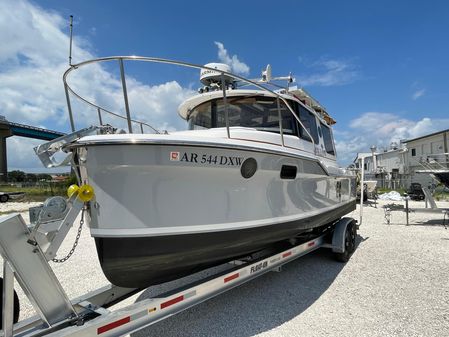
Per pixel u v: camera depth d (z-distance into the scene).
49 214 2.03
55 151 2.30
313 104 4.94
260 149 2.71
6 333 1.87
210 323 2.78
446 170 8.86
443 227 7.75
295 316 2.89
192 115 4.19
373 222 8.62
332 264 4.53
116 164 2.14
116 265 2.31
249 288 3.60
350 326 2.69
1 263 5.11
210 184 2.50
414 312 2.94
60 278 4.10
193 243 2.49
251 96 3.70
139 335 2.59
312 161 3.59
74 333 1.85
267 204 2.96
